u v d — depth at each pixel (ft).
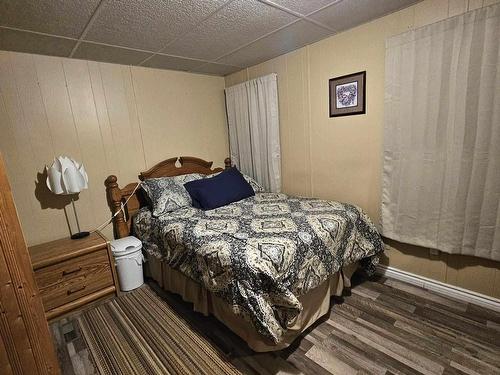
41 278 6.45
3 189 2.17
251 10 5.98
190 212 8.07
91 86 8.29
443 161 6.30
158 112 9.78
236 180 9.45
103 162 8.70
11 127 7.09
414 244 7.05
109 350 5.66
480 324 5.81
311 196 9.47
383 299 6.87
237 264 4.99
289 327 5.19
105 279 7.46
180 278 7.08
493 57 5.34
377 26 6.96
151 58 8.51
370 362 5.00
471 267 6.44
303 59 8.70
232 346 5.63
